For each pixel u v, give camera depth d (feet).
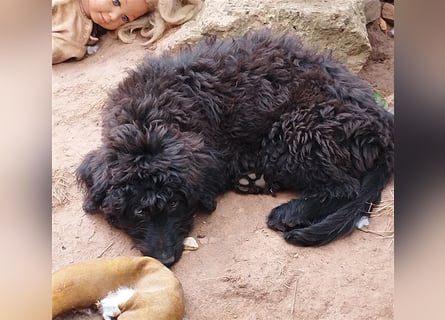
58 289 5.29
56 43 6.86
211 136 5.92
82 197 5.95
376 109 5.90
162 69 6.01
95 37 7.04
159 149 5.63
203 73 5.98
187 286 5.49
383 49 6.88
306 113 5.85
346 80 6.01
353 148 5.84
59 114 6.47
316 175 5.84
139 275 5.41
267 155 5.93
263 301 5.44
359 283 5.49
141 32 6.98
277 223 5.77
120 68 6.79
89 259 5.59
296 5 6.56
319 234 5.66
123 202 5.59
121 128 5.70
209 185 5.82
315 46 6.32
